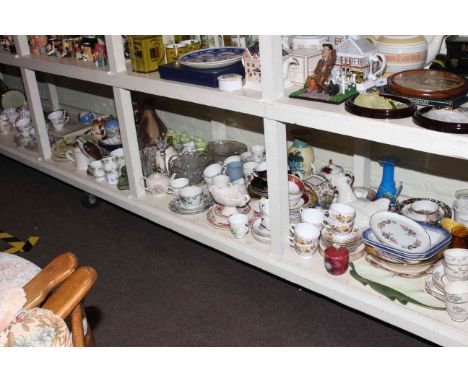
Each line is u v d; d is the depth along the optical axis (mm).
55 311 936
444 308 1384
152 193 2125
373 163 1969
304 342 1618
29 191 2709
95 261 2082
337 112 1334
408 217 1608
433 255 1449
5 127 2941
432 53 1521
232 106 1551
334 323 1686
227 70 1650
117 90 1940
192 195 1957
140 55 1818
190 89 1646
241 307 1780
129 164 2092
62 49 2234
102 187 2283
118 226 2318
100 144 2408
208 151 2215
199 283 1913
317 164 2145
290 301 1792
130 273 1996
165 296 1859
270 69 1423
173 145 2246
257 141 2326
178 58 1787
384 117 1269
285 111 1420
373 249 1548
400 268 1488
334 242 1604
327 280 1549
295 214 1753
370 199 1806
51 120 2740
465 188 1744
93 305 1835
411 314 1389
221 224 1857
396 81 1403
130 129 2021
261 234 1748
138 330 1711
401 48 1474
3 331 906
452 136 1153
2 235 2311
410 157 1845
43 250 2184
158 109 2678
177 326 1718
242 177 2037
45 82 3236
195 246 2131
